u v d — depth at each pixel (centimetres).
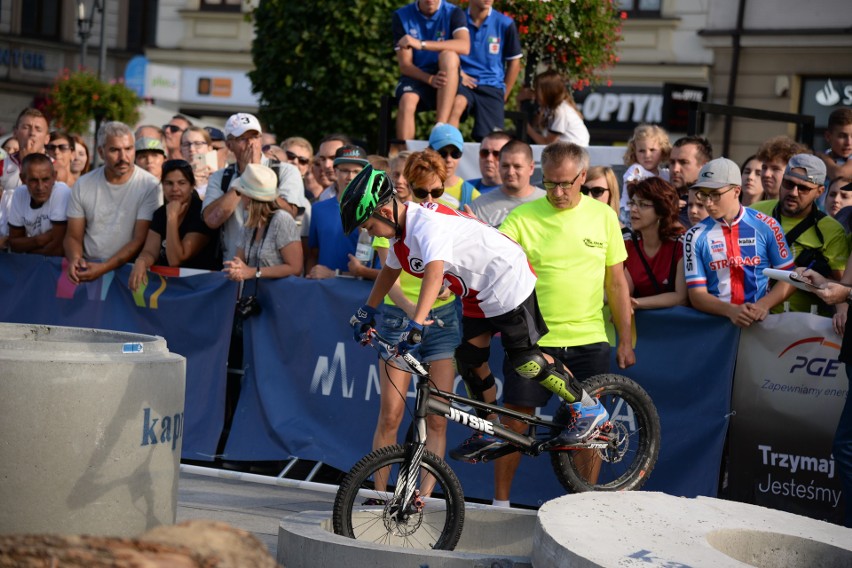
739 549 860
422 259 952
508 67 1783
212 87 4981
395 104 1739
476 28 1727
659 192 1200
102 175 1491
